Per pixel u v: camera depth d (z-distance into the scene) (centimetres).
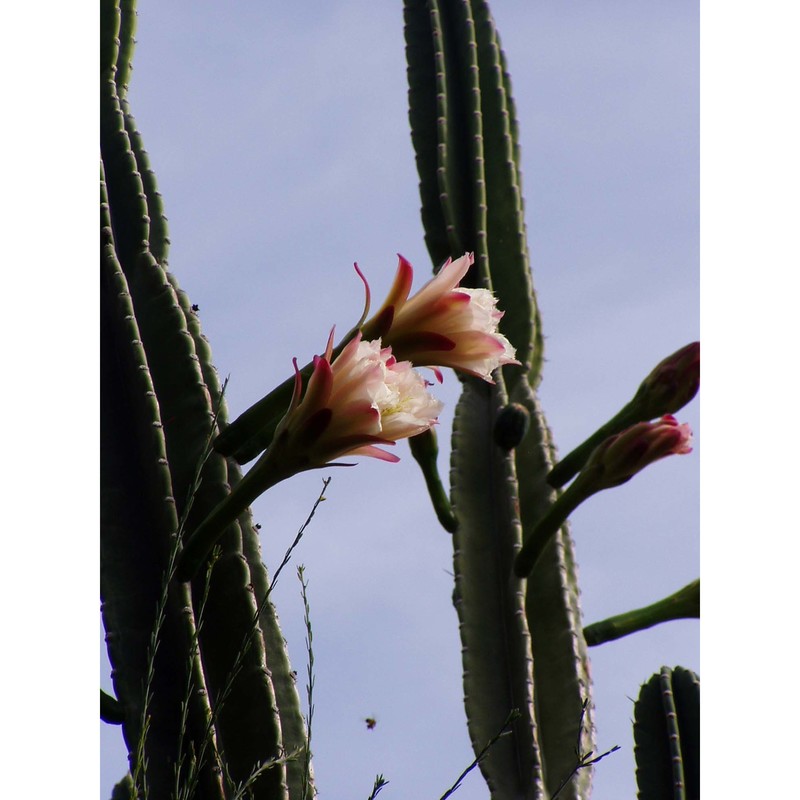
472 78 549
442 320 504
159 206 525
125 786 509
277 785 504
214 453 512
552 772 521
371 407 496
